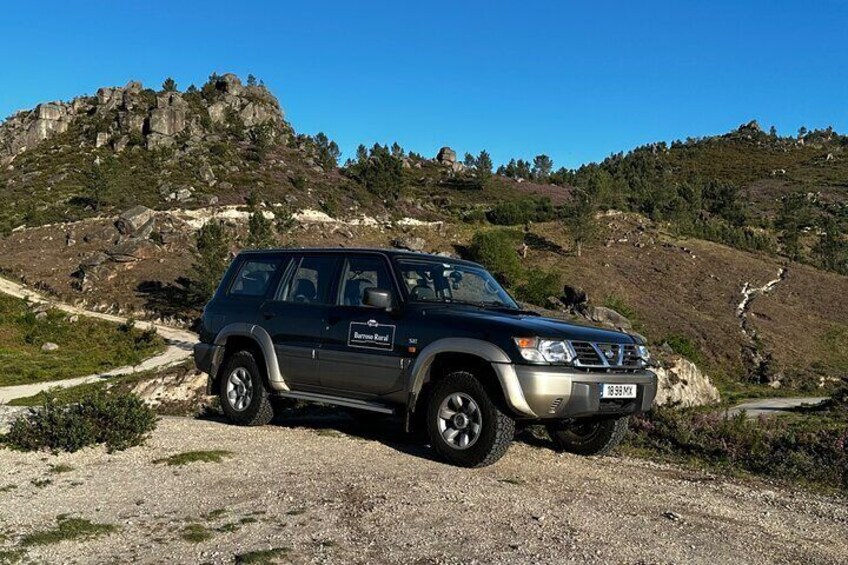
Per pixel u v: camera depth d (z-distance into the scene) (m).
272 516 4.02
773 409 22.03
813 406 21.59
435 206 104.62
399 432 7.09
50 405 6.15
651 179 122.62
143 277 57.50
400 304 6.04
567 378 5.20
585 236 68.38
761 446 6.86
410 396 5.73
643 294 59.88
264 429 6.96
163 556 3.37
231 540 3.61
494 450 5.29
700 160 197.50
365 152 135.00
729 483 5.62
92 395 6.20
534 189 129.38
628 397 5.63
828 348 53.06
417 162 147.50
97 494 4.49
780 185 159.75
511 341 5.23
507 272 57.41
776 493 5.36
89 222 71.19
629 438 7.27
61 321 47.03
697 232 82.94
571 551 3.56
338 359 6.29
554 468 5.67
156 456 5.56
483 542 3.63
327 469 5.22
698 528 4.16
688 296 60.88
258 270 7.47
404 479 4.96
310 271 6.95
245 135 120.50
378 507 4.21
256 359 7.20
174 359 39.31
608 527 4.03
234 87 137.62
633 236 76.06
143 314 51.06
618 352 5.68
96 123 113.88
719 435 7.11
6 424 6.69
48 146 108.00
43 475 4.98
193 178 88.75
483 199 115.94
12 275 57.97
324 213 80.75
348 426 7.41
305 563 3.28
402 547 3.52
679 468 6.13
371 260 6.47
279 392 6.84
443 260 6.73
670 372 17.64
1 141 110.94
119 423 5.90
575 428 6.46
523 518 4.10
